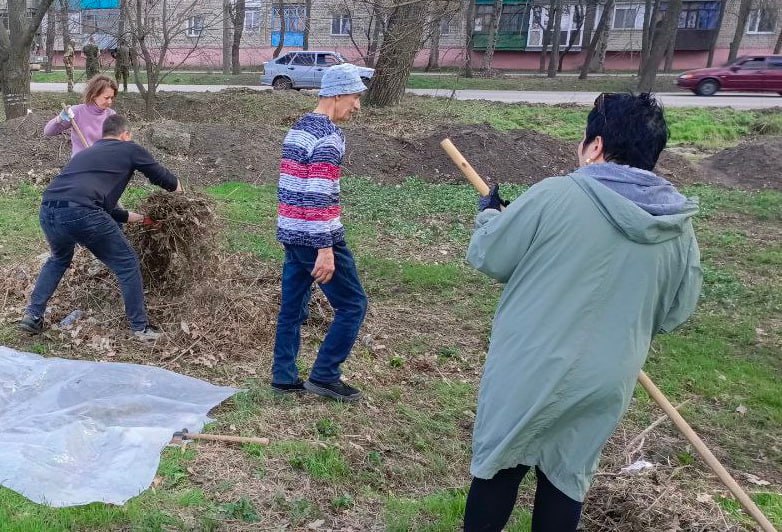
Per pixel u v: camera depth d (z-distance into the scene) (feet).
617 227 7.41
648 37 115.75
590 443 7.67
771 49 141.38
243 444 11.79
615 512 10.59
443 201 33.78
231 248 22.09
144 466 10.80
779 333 19.74
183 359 15.37
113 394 13.33
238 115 57.21
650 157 7.86
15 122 39.73
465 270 23.68
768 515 10.94
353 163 40.29
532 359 7.45
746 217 33.76
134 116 54.39
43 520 9.48
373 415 13.43
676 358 17.74
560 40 145.69
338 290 13.07
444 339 17.97
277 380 13.75
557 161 43.42
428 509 10.64
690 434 8.57
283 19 114.73
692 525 10.27
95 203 15.01
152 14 72.79
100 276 17.89
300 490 10.78
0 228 24.61
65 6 82.17
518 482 8.23
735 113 62.49
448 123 51.72
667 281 7.72
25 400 13.29
